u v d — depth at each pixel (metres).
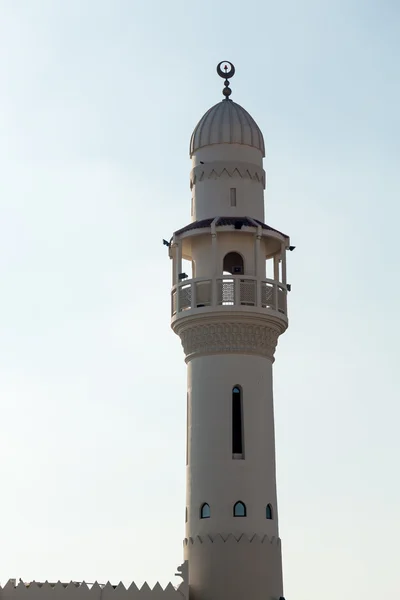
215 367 55.94
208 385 55.78
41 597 50.44
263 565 53.12
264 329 56.53
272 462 55.62
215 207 58.62
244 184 59.12
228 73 62.56
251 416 55.38
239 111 60.59
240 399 55.69
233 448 54.91
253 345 56.34
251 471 54.41
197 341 56.53
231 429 55.03
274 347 57.56
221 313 55.72
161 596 51.66
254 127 60.41
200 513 54.12
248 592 52.44
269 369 57.06
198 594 52.88
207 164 59.28
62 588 50.62
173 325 57.69
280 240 58.06
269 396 56.56
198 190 59.44
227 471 54.25
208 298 56.31
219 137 59.47
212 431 55.00
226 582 52.56
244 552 52.94
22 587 50.47
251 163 59.59
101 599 50.81
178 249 57.66
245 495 53.97
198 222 57.78
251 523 53.56
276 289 57.06
